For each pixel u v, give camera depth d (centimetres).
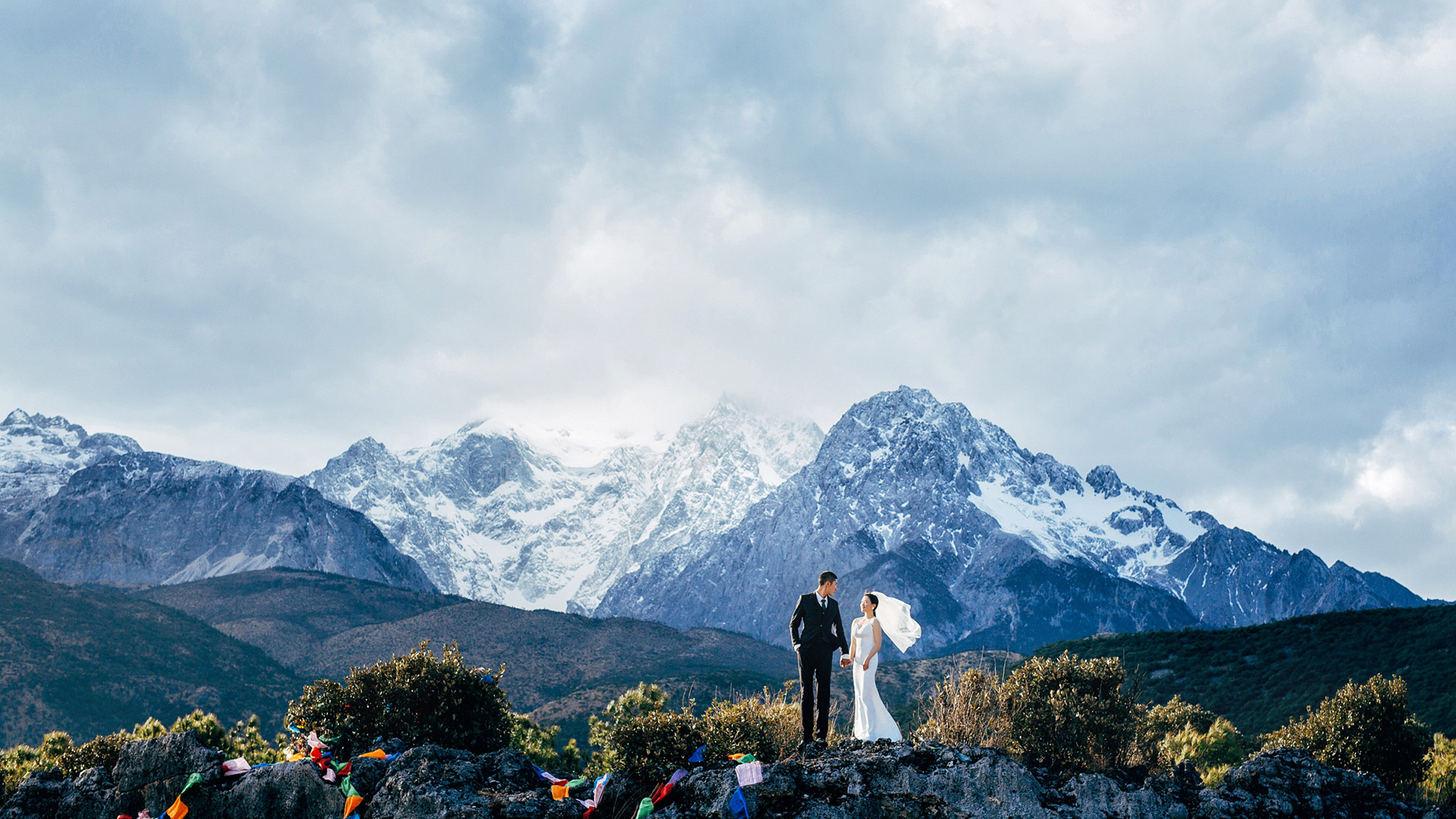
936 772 1549
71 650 15425
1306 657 7094
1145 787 1569
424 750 1700
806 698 1761
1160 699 7262
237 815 1708
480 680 2233
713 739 1888
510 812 1549
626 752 1859
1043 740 2044
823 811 1523
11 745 12669
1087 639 9012
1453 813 1614
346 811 1630
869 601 1956
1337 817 1585
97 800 1802
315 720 2119
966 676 2256
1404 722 2558
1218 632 8162
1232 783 1655
